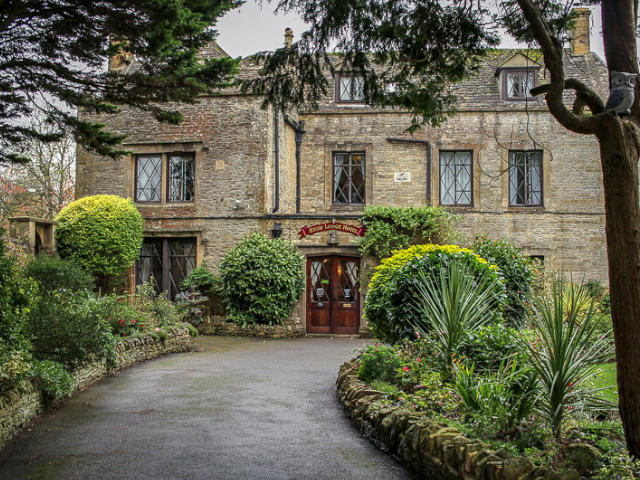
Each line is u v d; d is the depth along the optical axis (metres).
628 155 4.22
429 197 17.53
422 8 5.81
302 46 5.99
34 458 5.40
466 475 4.31
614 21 4.38
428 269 8.02
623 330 4.20
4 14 5.86
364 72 6.36
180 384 8.91
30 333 7.62
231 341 14.62
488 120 17.55
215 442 5.90
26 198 23.89
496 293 8.19
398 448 5.38
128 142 17.03
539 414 4.96
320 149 18.11
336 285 16.48
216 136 16.75
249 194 16.48
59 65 6.69
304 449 5.71
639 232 4.20
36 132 7.27
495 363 6.24
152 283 15.05
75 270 12.09
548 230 17.30
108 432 6.25
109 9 6.02
